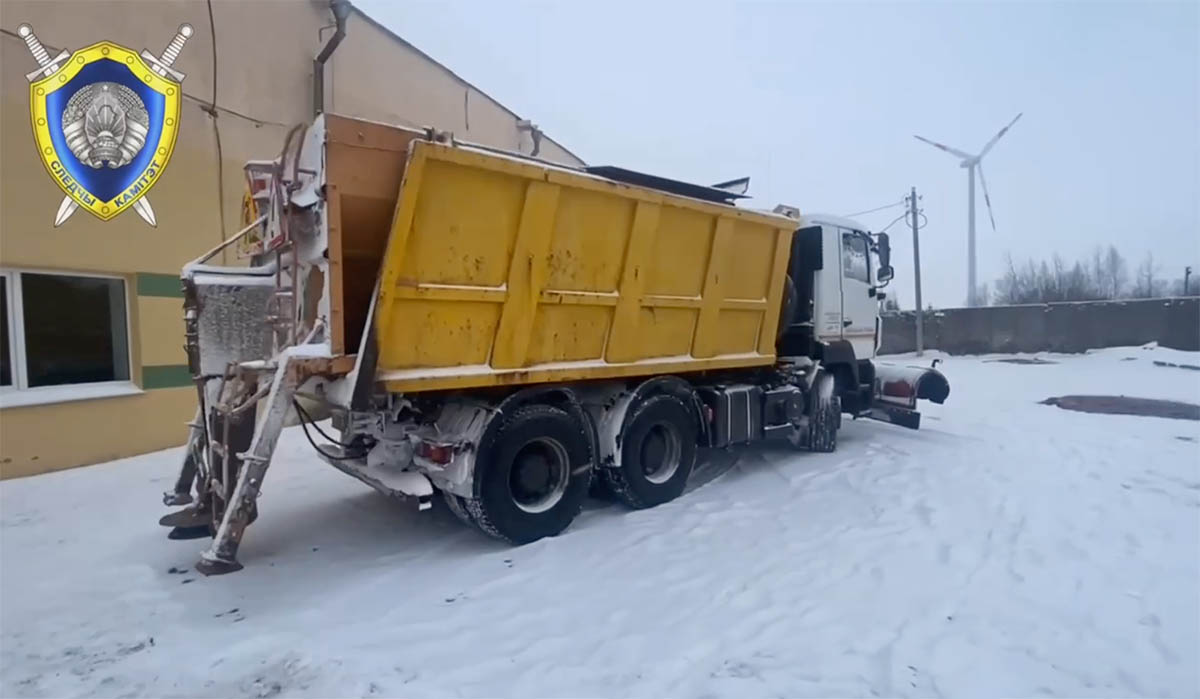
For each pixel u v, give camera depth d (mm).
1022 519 5465
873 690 3025
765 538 5055
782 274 7133
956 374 18547
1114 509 5730
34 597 4004
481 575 4367
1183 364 19422
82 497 6094
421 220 4316
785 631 3584
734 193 6746
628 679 3111
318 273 4477
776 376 7609
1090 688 3066
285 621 3707
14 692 3014
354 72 10281
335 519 5574
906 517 5539
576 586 4188
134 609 3850
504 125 14641
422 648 3402
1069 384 15719
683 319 6184
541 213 4863
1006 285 47594
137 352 7676
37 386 6953
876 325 8984
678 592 4094
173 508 5797
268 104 8938
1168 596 4023
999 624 3676
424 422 5023
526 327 4965
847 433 9352
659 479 6043
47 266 6820
